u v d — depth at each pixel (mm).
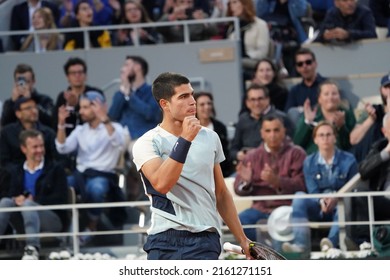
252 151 35781
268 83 41594
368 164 33625
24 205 36594
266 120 35438
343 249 32938
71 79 41750
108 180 38594
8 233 35281
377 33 45625
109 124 39625
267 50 44844
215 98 44375
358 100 44281
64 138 39688
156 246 20625
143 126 41750
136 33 44906
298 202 33281
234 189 35469
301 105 41062
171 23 44188
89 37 45906
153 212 20672
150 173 20281
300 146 38344
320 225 33062
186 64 44688
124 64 42969
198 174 20562
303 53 40969
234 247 21734
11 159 40031
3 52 46812
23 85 42312
